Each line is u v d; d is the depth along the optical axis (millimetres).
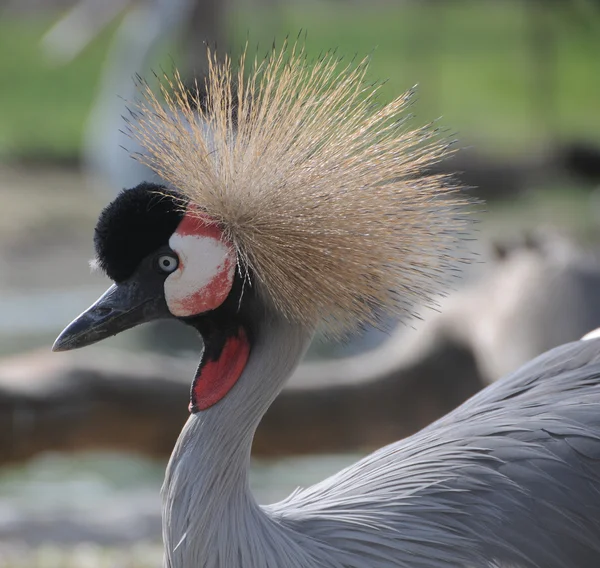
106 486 9141
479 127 25469
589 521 3869
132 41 15812
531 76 29938
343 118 3924
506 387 4359
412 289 3893
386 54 31734
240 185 3762
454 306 7777
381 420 7742
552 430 3982
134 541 7512
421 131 3986
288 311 3799
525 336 7137
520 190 20844
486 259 8883
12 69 32375
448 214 3967
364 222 3791
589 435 3941
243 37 20406
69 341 3793
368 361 8047
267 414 7586
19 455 7254
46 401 7141
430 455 4062
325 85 3930
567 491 3877
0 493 8836
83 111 27891
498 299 7496
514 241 8055
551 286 7262
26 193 19797
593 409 4023
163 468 9656
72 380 7223
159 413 7332
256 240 3729
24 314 13484
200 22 14695
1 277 15109
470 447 4027
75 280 15125
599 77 31906
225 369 3885
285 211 3750
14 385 7137
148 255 3787
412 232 3863
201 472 3809
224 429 3828
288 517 3947
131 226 3744
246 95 3920
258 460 7785
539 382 4305
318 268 3760
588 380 4211
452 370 7738
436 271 3932
